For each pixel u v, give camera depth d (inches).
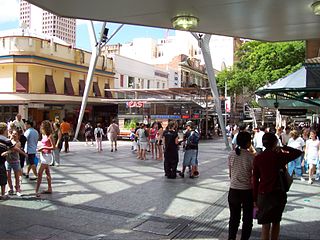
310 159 471.5
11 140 360.8
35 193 374.3
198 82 2586.1
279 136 562.9
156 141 711.7
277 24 298.5
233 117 2178.9
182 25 278.7
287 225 279.3
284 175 210.2
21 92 1251.2
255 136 562.9
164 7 254.2
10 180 364.8
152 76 1956.2
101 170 551.8
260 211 209.0
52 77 1339.8
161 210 319.6
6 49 1256.8
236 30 320.8
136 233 255.1
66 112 1382.9
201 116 1384.1
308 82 241.9
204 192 399.5
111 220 285.7
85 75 1497.3
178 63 2284.7
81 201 345.7
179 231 262.1
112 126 859.4
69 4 249.9
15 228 260.1
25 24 1578.5
